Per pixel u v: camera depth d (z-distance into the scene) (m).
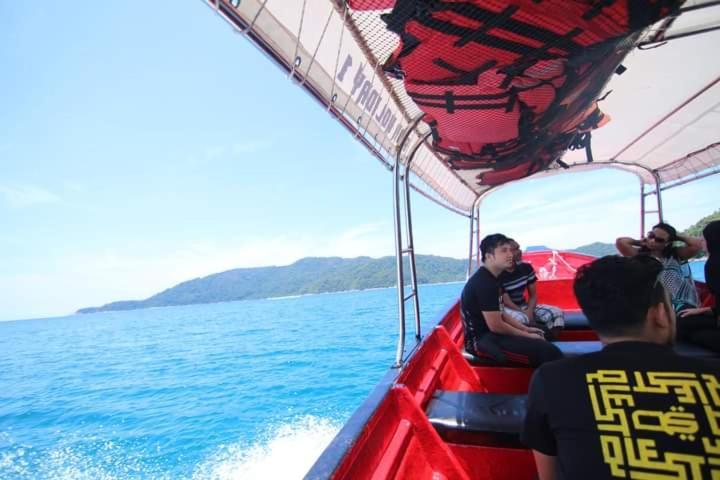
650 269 1.12
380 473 1.65
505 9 1.25
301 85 1.76
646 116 4.18
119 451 14.41
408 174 3.18
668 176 6.00
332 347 31.23
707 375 0.94
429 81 1.79
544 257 8.33
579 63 1.72
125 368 33.31
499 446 2.02
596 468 0.95
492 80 1.75
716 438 0.85
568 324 4.05
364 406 1.93
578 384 1.06
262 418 16.06
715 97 3.71
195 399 20.56
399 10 1.33
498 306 3.07
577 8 1.27
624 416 0.96
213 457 12.66
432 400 2.41
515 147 2.92
